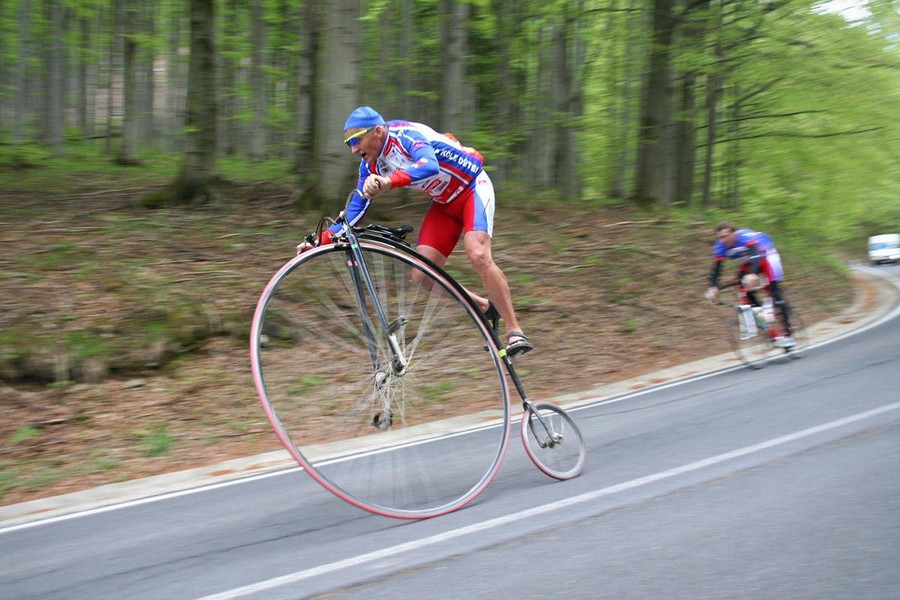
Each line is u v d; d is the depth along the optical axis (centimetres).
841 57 1541
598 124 1605
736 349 795
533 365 781
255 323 318
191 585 292
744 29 1445
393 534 338
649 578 272
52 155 1556
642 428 528
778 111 1819
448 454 480
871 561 279
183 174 1041
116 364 661
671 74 1488
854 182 2066
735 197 2244
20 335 645
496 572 284
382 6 944
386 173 388
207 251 864
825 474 382
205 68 1034
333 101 974
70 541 368
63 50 1628
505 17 1384
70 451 557
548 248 1134
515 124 1513
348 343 419
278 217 1002
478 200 392
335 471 421
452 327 637
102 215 969
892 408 519
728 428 502
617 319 945
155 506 425
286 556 318
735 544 299
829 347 876
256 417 626
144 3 1600
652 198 1504
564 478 411
